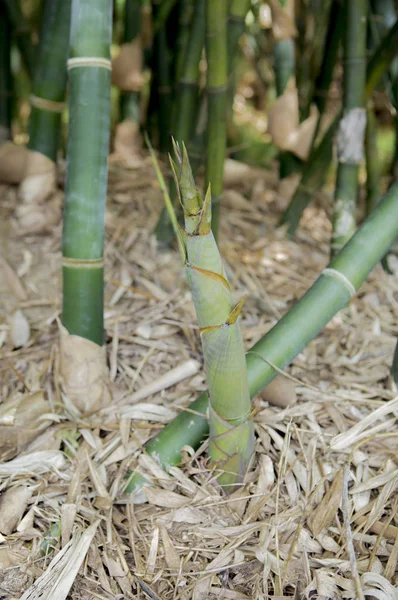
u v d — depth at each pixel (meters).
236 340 0.93
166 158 1.85
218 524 1.04
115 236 1.54
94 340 1.18
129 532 1.03
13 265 1.44
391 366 1.26
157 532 1.02
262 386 1.06
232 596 0.97
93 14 1.05
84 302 1.15
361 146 1.40
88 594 0.97
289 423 1.10
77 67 1.06
